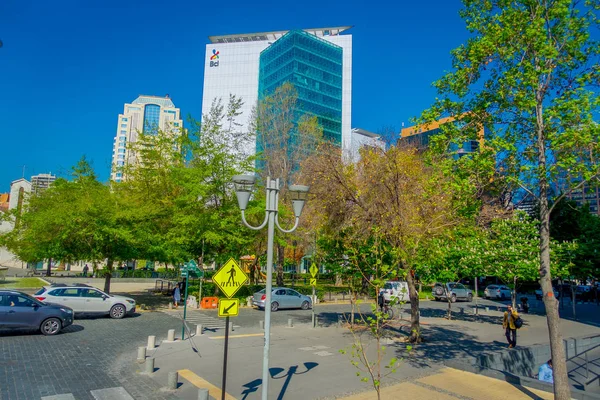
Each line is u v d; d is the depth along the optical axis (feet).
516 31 29.81
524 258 68.80
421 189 45.62
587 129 26.78
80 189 88.07
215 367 36.06
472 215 35.73
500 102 31.53
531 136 31.45
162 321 62.69
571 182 28.71
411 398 28.55
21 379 29.78
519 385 32.22
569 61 29.45
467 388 31.19
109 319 62.69
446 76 34.09
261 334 54.54
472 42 33.42
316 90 267.80
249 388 30.27
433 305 108.17
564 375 26.32
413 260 47.06
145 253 88.17
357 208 48.65
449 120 35.01
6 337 45.55
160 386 30.01
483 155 30.42
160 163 98.32
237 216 82.64
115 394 27.61
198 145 86.74
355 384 31.58
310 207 57.11
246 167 87.66
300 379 32.81
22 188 184.65
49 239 76.33
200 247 91.45
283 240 89.97
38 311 46.80
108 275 82.12
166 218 89.76
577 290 144.25
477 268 68.90
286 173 99.66
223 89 293.02
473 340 55.42
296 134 108.37
